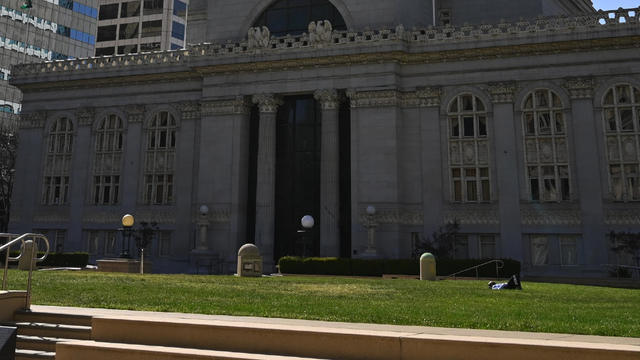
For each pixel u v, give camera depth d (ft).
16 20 256.11
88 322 35.01
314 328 29.40
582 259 120.37
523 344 25.17
